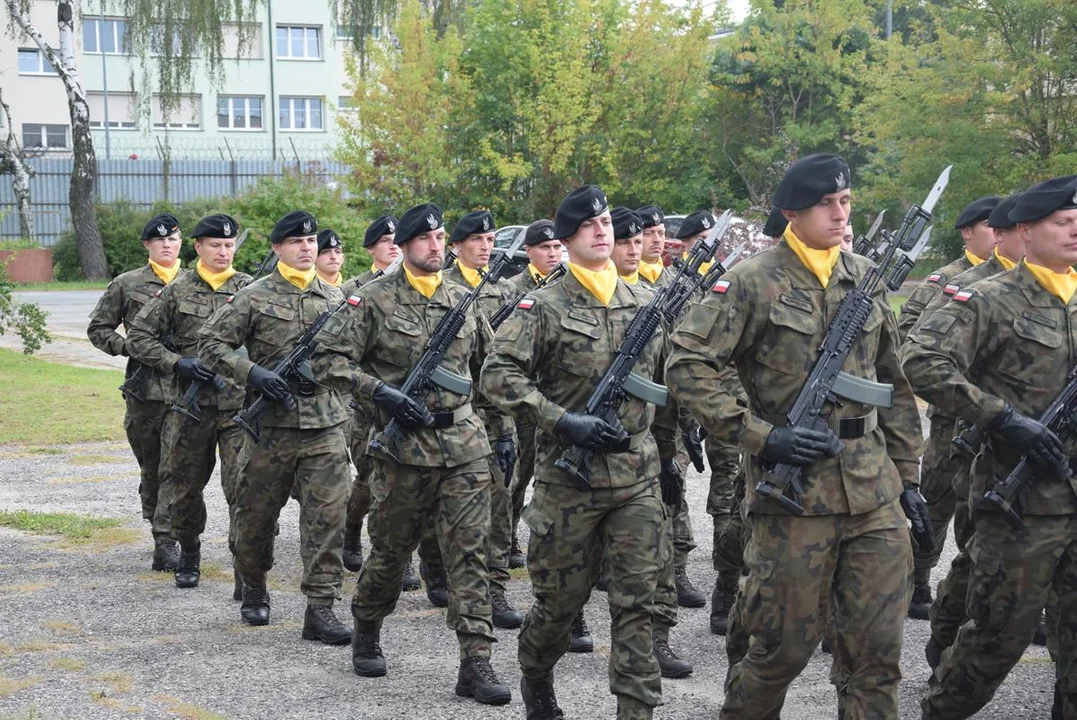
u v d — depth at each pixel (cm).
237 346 669
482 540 559
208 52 3366
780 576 410
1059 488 448
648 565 470
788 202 421
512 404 482
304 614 668
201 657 607
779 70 3012
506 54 2906
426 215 583
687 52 3008
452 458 558
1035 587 450
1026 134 2181
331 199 2455
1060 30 2022
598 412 480
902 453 427
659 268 785
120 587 742
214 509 957
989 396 452
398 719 521
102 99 4475
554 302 496
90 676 575
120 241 3778
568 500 478
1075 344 466
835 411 416
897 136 2222
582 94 2900
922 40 2473
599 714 526
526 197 2983
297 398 643
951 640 552
